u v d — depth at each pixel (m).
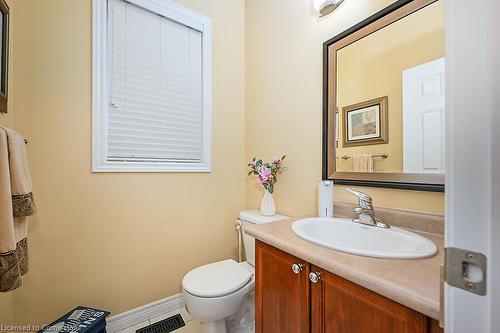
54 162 1.32
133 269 1.56
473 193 0.32
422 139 0.99
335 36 1.32
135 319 1.55
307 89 1.50
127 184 1.54
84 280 1.40
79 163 1.39
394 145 1.08
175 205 1.73
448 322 0.35
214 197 1.91
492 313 0.30
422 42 0.99
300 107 1.55
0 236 0.86
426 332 0.54
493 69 0.30
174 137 1.77
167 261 1.69
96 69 1.43
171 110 1.75
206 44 1.87
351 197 1.26
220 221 1.94
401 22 1.06
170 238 1.70
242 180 2.06
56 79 1.33
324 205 1.24
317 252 0.79
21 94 1.24
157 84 1.69
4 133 0.90
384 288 0.59
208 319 1.24
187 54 1.82
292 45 1.61
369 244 1.02
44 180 1.30
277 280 0.97
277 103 1.73
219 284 1.29
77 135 1.38
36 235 1.28
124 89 1.56
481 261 0.31
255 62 1.95
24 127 1.25
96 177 1.44
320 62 1.42
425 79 0.98
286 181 1.65
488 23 0.30
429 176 0.97
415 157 1.01
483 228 0.31
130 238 1.55
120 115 1.55
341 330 0.72
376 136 1.15
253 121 1.97
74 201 1.37
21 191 0.97
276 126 1.74
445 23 0.35
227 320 1.51
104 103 1.46
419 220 0.98
